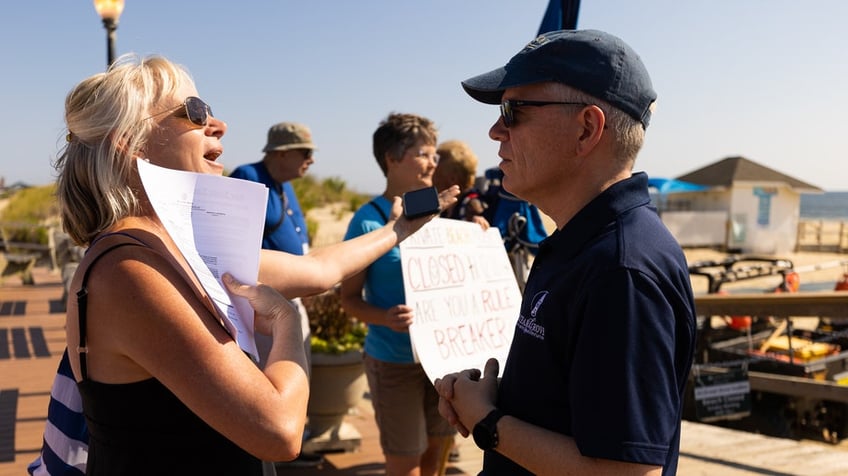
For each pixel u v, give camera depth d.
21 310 9.72
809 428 6.49
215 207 1.50
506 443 1.47
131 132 1.49
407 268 2.77
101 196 1.46
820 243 33.97
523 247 4.16
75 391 1.64
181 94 1.57
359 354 4.26
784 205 31.52
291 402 1.39
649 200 1.50
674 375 1.33
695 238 30.92
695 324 1.45
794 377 6.26
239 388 1.34
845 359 6.68
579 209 1.53
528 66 1.51
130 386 1.38
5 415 5.04
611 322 1.31
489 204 4.25
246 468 1.50
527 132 1.53
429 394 3.28
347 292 3.23
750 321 7.02
